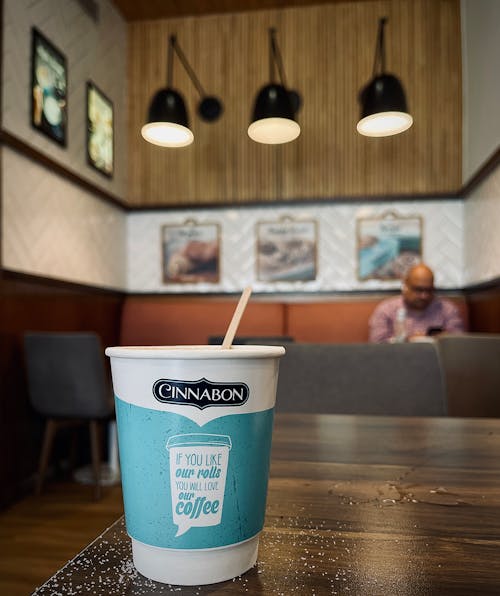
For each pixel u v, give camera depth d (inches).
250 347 15.1
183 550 13.1
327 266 173.8
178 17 184.4
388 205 171.6
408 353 46.5
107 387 115.0
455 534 16.4
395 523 17.4
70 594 12.7
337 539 16.1
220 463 13.2
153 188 184.5
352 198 171.5
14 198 116.5
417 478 22.7
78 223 147.8
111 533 16.7
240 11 181.2
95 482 111.2
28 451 119.0
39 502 109.3
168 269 182.1
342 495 20.4
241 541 13.5
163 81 184.9
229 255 179.2
